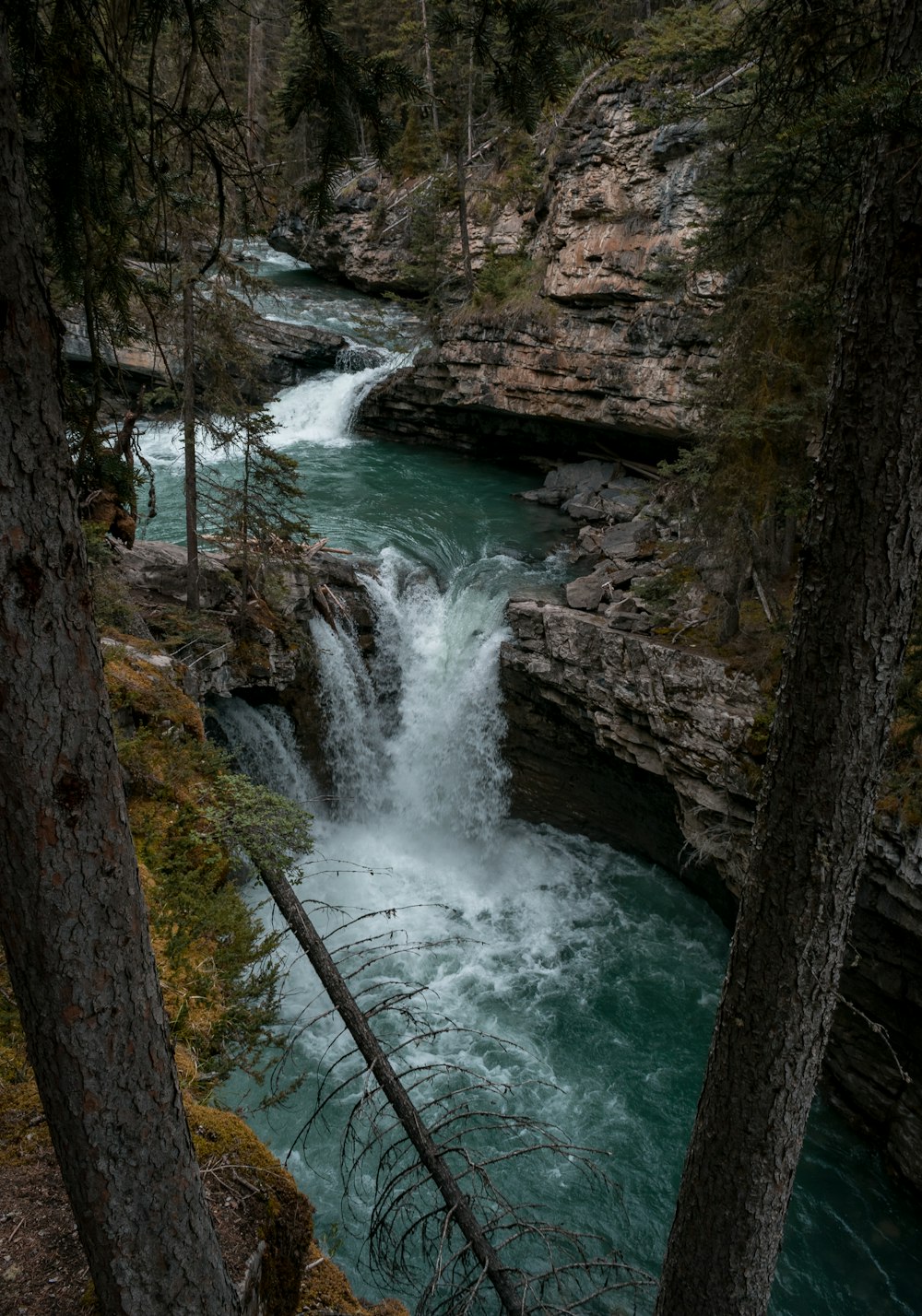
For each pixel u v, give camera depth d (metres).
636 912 17.12
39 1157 5.79
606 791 18.25
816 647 4.59
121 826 3.81
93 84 4.45
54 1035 3.81
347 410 30.53
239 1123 6.40
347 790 19.94
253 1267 5.39
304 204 5.47
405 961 15.36
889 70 4.07
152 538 21.97
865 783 4.75
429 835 20.00
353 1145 11.31
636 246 21.30
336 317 35.62
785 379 12.67
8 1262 5.05
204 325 15.10
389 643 20.28
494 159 29.25
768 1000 5.12
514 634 18.36
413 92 5.02
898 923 11.36
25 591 3.34
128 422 5.44
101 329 5.12
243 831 10.43
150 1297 4.33
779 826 4.91
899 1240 11.36
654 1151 12.21
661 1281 6.22
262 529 17.08
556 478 25.88
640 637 15.91
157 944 9.34
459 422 28.72
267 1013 8.93
